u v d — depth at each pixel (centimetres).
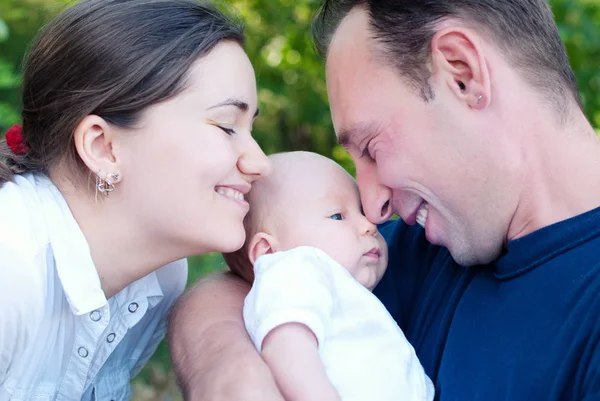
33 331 182
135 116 179
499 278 180
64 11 191
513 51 178
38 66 190
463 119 176
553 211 177
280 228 203
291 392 161
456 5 177
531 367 164
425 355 195
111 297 200
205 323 188
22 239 178
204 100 181
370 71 183
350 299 186
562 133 178
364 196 196
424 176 182
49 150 191
